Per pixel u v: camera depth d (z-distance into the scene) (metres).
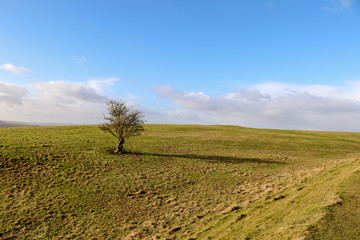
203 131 77.06
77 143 47.16
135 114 43.84
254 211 16.66
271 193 21.66
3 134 51.38
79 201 22.56
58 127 70.94
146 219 19.30
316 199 14.82
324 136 75.94
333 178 20.58
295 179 26.77
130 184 27.69
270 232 11.41
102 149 43.81
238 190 25.64
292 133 81.94
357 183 16.77
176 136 64.88
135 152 43.94
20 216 19.22
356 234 9.66
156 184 28.14
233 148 53.06
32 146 40.03
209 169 35.31
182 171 33.84
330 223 10.73
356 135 80.81
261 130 87.38
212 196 24.17
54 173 29.39
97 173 30.73
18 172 28.52
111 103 43.88
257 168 36.50
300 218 12.05
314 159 43.66
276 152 50.25
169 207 21.70
